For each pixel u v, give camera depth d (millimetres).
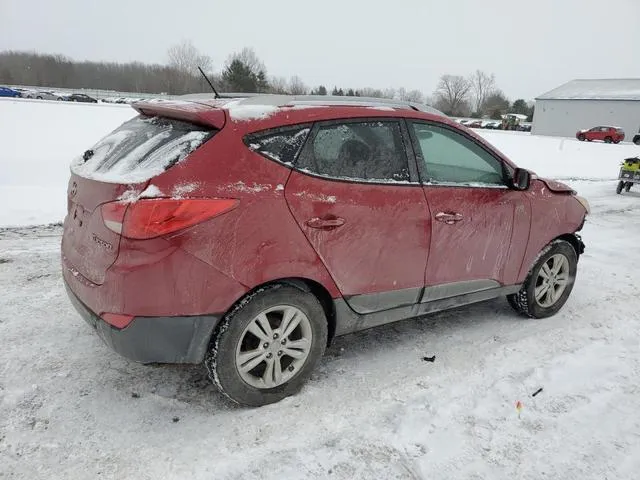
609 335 4297
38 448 2656
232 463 2621
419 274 3564
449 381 3467
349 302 3295
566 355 3906
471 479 2615
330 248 3090
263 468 2604
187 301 2691
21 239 6129
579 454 2828
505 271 4145
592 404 3287
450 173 3736
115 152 3045
